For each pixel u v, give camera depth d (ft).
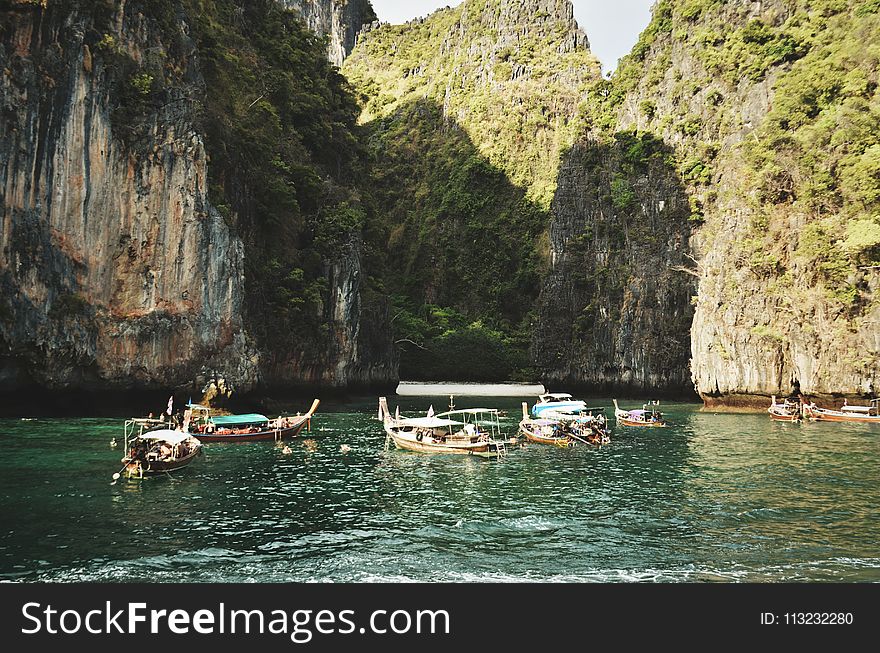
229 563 57.47
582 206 336.49
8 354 136.15
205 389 165.99
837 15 244.22
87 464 96.37
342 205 246.88
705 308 229.04
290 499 80.74
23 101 138.82
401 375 426.51
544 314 332.80
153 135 159.43
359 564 57.82
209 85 192.03
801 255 204.85
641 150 305.53
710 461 112.57
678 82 302.25
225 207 178.19
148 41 164.04
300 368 216.33
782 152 220.64
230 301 174.19
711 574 56.24
